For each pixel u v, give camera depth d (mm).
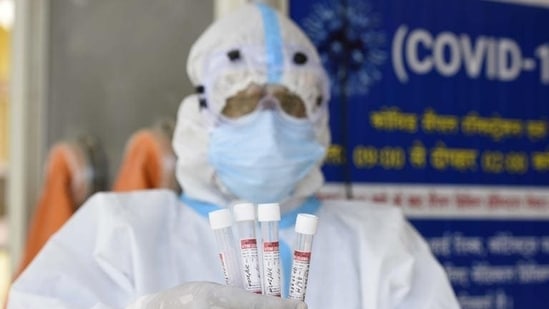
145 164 1803
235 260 951
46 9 2117
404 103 1930
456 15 1990
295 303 893
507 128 2061
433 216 1963
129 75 2006
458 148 1994
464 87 2004
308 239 942
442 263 1972
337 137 1855
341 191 1854
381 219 1295
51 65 2117
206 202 1250
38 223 1935
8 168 2164
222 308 873
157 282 1146
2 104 3498
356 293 1207
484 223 2025
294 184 1231
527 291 2080
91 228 1199
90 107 2064
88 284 1124
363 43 1885
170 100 1921
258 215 971
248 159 1179
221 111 1220
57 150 2006
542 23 2102
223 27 1259
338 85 1858
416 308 1188
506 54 2057
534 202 2092
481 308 2020
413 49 1938
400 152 1924
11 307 1110
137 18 2006
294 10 1811
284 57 1208
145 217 1205
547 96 2111
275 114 1194
